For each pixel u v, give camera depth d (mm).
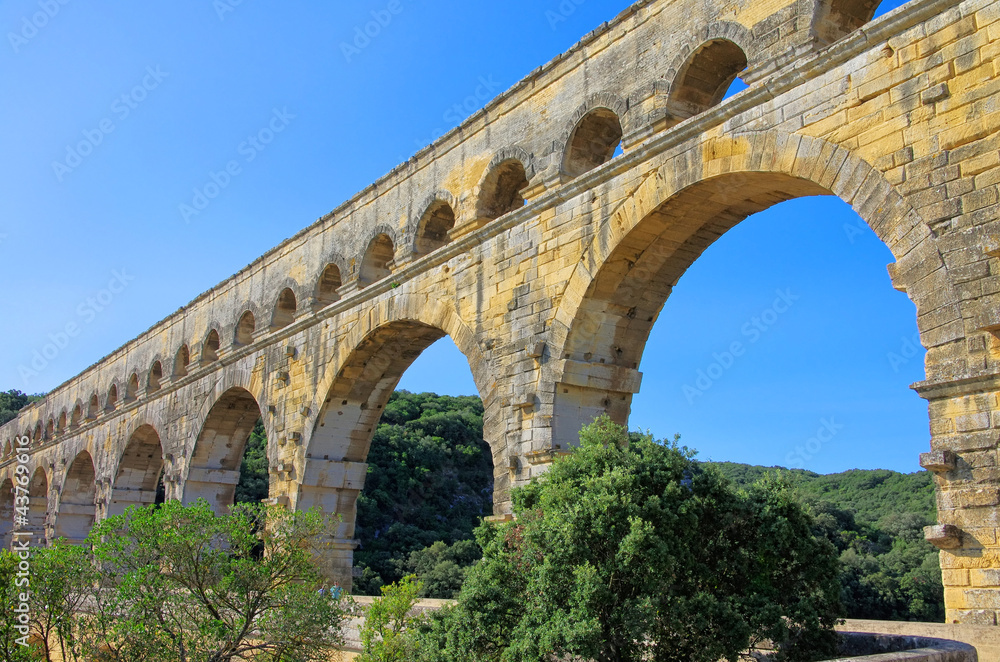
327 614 20000
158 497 76438
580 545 15969
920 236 17219
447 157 32312
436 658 17234
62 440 69812
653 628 15531
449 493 92375
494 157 29609
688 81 23594
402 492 86688
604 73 25844
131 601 20016
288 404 39781
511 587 17312
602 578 15703
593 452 17797
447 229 33875
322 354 37938
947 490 16344
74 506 67438
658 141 22906
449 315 30172
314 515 21672
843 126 18922
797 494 17828
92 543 20812
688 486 17203
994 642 14719
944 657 13398
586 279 24688
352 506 38125
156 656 18891
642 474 16969
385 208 35719
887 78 18281
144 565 19641
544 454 24656
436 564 64250
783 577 17031
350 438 38281
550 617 15609
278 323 42938
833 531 55500
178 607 19391
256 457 89062
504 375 27062
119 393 61438
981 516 15711
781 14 20828
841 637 16844
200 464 48406
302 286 40938
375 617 20922
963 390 16250
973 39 17016
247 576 19797
